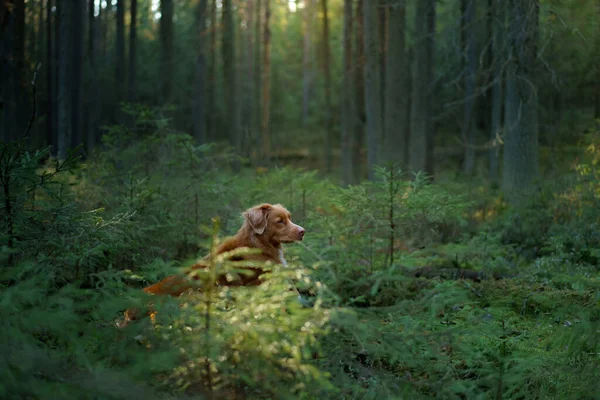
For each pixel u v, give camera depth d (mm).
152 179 9867
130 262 6711
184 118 34594
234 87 36875
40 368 3102
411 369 4531
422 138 18141
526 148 13500
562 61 18812
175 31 37906
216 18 35312
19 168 4816
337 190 8227
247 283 5906
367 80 19406
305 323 3322
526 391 4094
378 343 3842
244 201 10195
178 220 8531
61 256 4914
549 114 21266
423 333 3721
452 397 3635
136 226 6781
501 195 12766
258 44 36031
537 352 4836
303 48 50406
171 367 3189
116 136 12258
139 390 3090
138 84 32375
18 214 4828
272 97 47875
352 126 24906
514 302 6582
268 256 6141
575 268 7594
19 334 3061
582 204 10273
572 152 17641
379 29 21344
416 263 8141
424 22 18141
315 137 46375
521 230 9930
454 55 18344
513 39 13195
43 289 3430
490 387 4137
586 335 4242
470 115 24297
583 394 3865
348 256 7570
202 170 10578
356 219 8039
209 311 3355
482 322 5109
